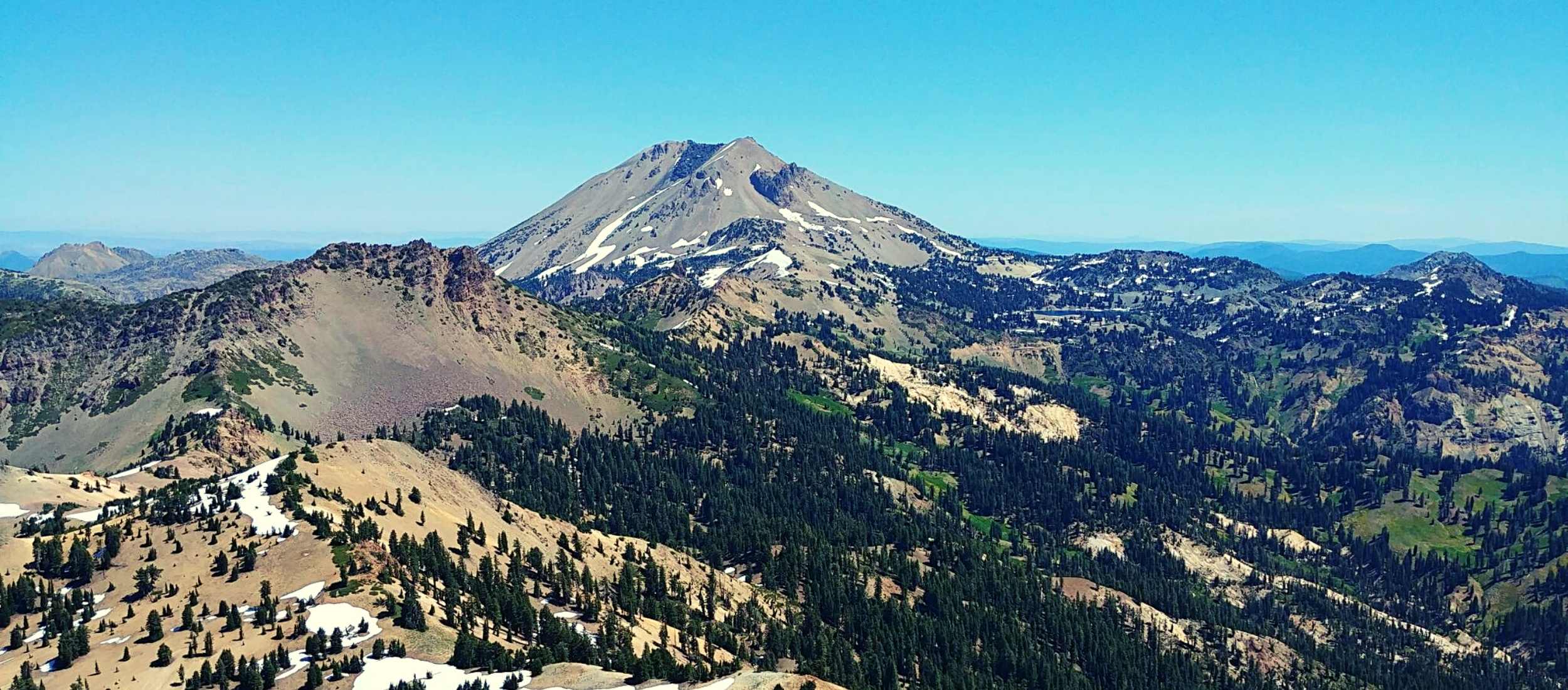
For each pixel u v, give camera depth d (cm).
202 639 14725
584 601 18938
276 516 18625
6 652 15112
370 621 14975
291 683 13288
